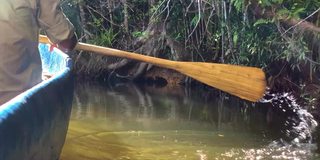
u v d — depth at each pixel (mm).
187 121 3207
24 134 1404
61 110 1930
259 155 2500
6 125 1256
